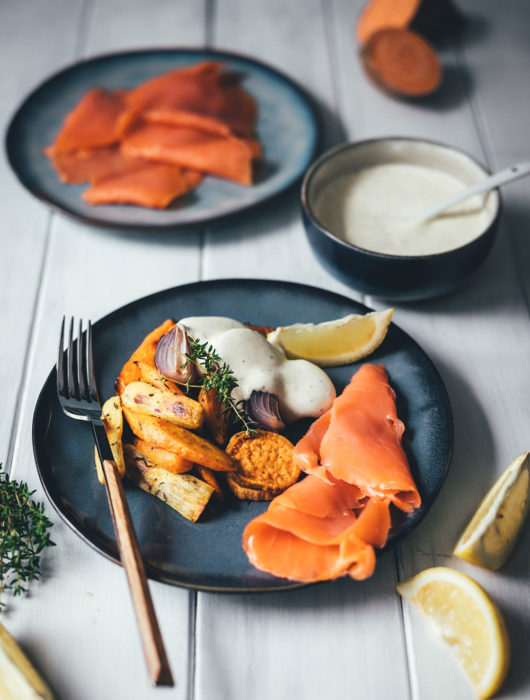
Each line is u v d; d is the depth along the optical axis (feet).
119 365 1.89
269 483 1.67
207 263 2.26
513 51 2.91
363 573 1.51
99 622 1.59
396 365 1.88
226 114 2.50
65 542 1.69
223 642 1.57
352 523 1.59
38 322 2.13
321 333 1.89
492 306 2.15
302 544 1.57
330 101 2.75
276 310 1.99
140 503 1.66
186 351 1.76
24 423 1.91
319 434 1.73
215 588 1.52
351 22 3.06
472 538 1.60
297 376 1.81
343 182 2.27
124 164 2.40
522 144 2.59
